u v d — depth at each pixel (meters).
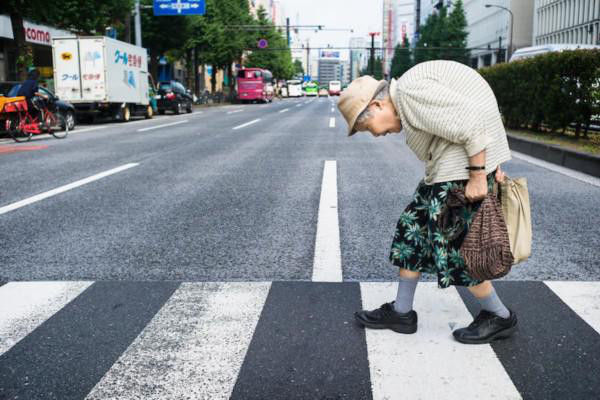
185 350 2.57
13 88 15.55
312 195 6.36
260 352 2.54
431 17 86.44
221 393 2.19
